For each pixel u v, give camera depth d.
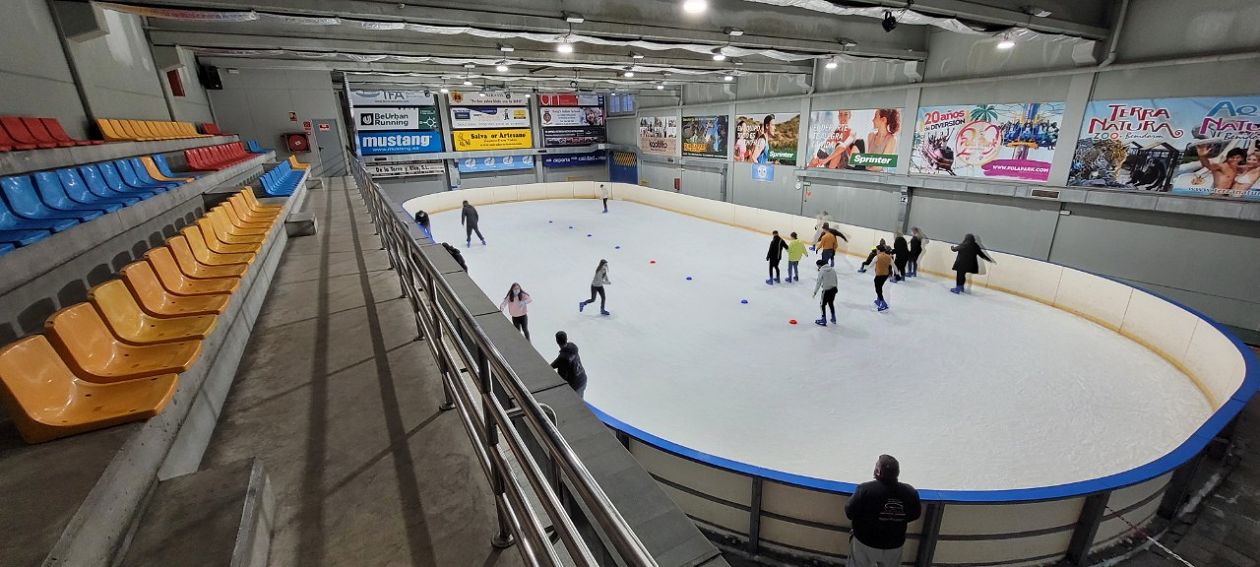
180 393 2.28
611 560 1.55
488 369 1.65
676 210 21.61
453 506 2.05
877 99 15.10
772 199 19.73
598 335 9.39
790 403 7.10
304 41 9.95
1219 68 8.84
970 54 12.59
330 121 17.73
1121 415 6.71
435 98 24.47
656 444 5.35
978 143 12.79
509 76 17.53
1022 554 4.75
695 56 13.86
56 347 2.08
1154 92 9.68
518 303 8.63
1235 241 9.16
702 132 22.86
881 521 3.91
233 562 1.54
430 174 25.45
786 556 5.08
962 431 6.42
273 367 3.25
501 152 26.59
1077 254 11.34
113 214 4.18
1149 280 10.34
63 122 6.61
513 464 2.55
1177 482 5.21
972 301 10.71
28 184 4.09
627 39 8.76
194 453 2.31
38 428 1.77
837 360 8.25
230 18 6.98
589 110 28.84
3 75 5.55
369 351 3.46
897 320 9.77
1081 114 10.75
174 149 8.35
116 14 8.63
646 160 26.91
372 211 8.12
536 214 21.77
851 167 16.28
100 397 2.03
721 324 9.75
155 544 1.62
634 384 7.69
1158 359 8.17
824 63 16.47
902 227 14.95
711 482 5.20
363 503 2.06
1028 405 6.93
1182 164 9.52
